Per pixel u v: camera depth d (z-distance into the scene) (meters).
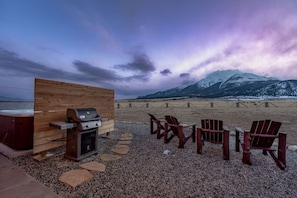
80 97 3.76
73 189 1.96
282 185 2.15
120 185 2.08
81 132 2.94
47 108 2.99
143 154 3.37
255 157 3.24
